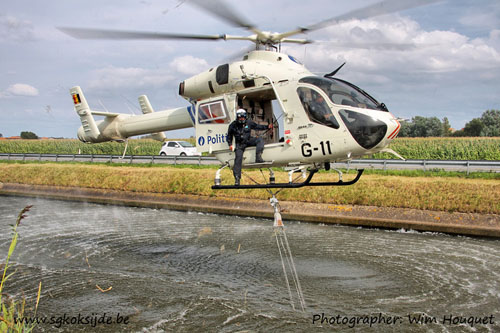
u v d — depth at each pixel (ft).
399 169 77.61
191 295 29.73
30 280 32.99
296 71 30.68
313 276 33.30
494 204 47.44
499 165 67.97
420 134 300.81
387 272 33.91
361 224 50.42
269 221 54.85
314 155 29.17
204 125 34.27
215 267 36.04
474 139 171.94
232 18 27.76
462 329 24.26
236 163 31.45
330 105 28.40
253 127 31.45
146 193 72.59
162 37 27.86
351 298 28.91
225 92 33.06
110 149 169.99
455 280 31.94
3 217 59.82
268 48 32.96
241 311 27.04
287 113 30.04
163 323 25.48
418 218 49.08
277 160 30.68
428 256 38.01
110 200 72.69
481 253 38.68
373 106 28.35
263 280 32.63
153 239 45.93
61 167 92.63
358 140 27.63
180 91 35.53
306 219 53.93
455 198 49.88
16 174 92.07
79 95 47.24
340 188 56.80
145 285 31.73
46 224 54.44
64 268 35.99
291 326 24.93
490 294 29.22
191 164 94.84
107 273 34.58
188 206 63.98
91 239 46.24
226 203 62.75
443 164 71.31
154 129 42.16
